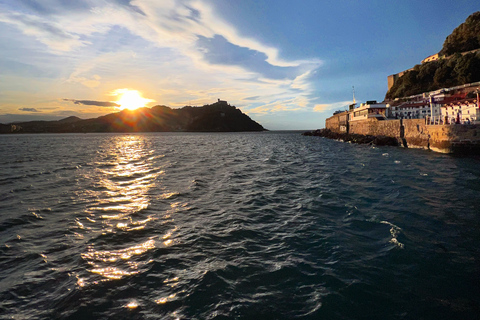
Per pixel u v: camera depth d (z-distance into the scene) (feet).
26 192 52.80
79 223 35.09
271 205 42.32
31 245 28.50
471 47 203.00
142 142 298.15
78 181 63.67
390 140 146.00
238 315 17.17
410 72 236.84
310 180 62.03
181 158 116.16
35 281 21.57
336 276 21.49
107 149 181.68
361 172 69.56
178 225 33.88
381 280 20.90
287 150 154.61
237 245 27.76
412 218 34.35
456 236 28.55
